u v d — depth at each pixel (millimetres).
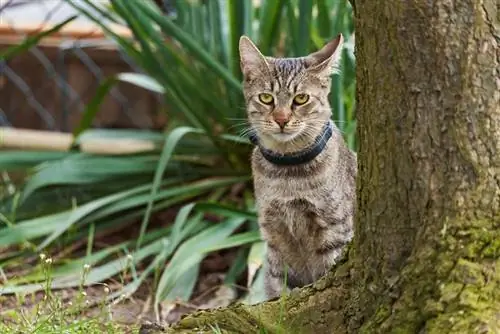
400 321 2754
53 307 3857
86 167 5586
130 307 4500
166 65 5465
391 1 2754
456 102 2742
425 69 2752
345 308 3031
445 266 2709
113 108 6867
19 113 6848
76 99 6797
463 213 2742
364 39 2877
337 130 4320
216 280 4957
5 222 5410
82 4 6301
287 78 4125
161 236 5230
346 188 4152
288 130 4008
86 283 4602
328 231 4070
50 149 6379
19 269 5043
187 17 5617
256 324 3127
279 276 4191
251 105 4211
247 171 5691
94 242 5371
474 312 2615
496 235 2703
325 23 5188
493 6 2732
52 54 6684
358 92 2969
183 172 5723
